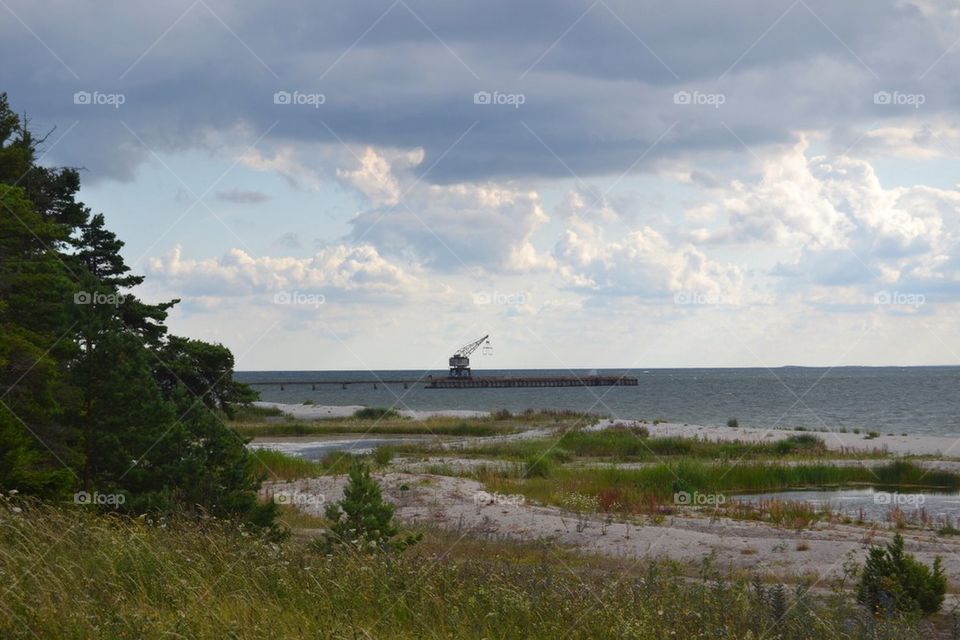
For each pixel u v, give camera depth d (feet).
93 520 37.24
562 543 64.75
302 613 24.93
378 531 45.09
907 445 172.14
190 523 40.27
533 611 27.14
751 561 58.08
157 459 52.31
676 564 44.96
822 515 81.15
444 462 136.56
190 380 99.96
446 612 26.35
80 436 52.90
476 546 60.44
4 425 46.98
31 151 82.23
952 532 71.72
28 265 60.75
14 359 53.67
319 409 362.12
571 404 429.79
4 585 24.40
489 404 442.09
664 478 105.91
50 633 21.34
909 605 40.14
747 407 373.40
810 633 29.19
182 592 25.38
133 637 21.35
